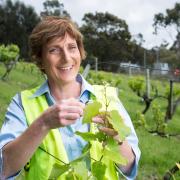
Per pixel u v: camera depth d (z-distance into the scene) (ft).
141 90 70.49
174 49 252.21
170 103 56.70
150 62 261.24
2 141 9.02
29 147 8.01
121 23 263.90
